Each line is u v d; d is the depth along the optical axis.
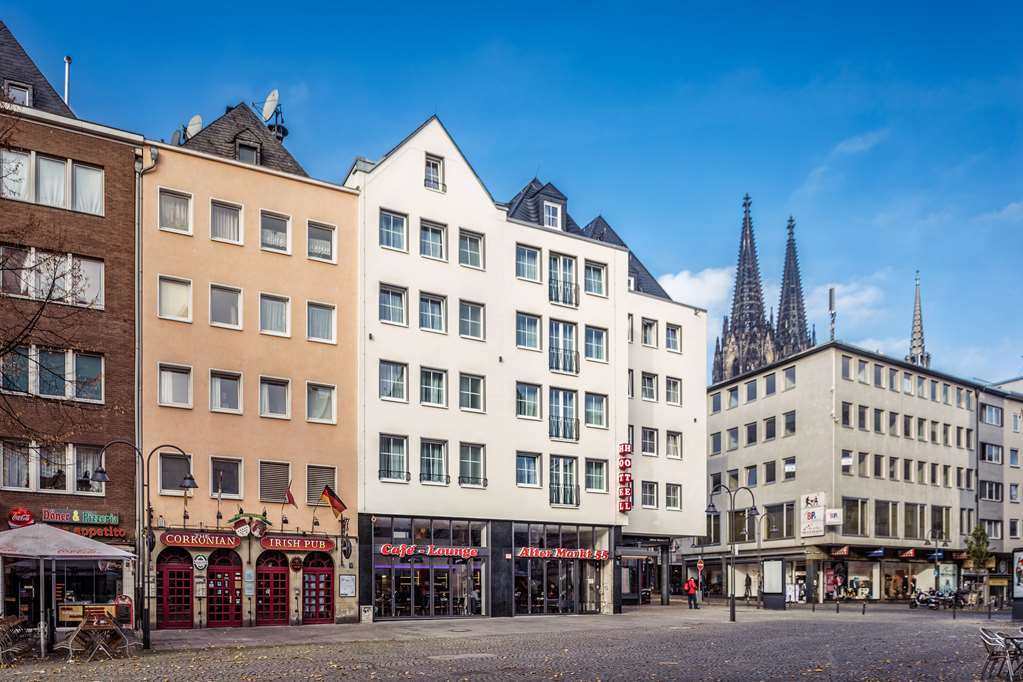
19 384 33.50
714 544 82.81
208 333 38.16
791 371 76.19
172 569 36.19
